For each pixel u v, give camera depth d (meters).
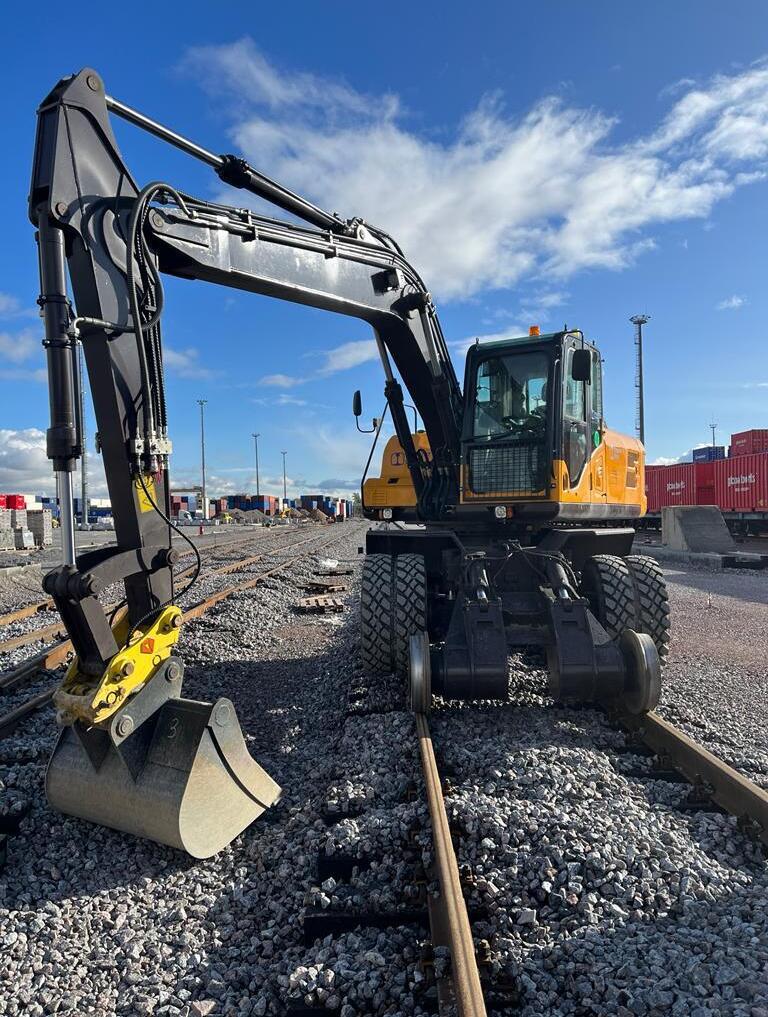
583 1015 2.58
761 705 6.62
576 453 7.45
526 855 3.47
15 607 12.80
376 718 5.61
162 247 4.74
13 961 3.09
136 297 4.16
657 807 4.10
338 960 2.92
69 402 3.84
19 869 3.77
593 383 7.98
